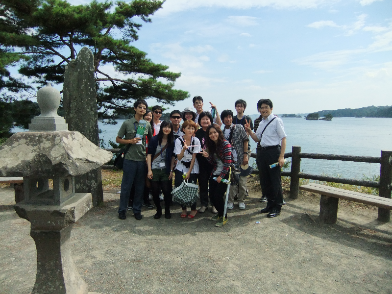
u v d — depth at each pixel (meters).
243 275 2.65
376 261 2.91
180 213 4.40
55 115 1.77
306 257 3.00
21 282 2.50
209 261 2.90
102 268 2.73
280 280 2.58
